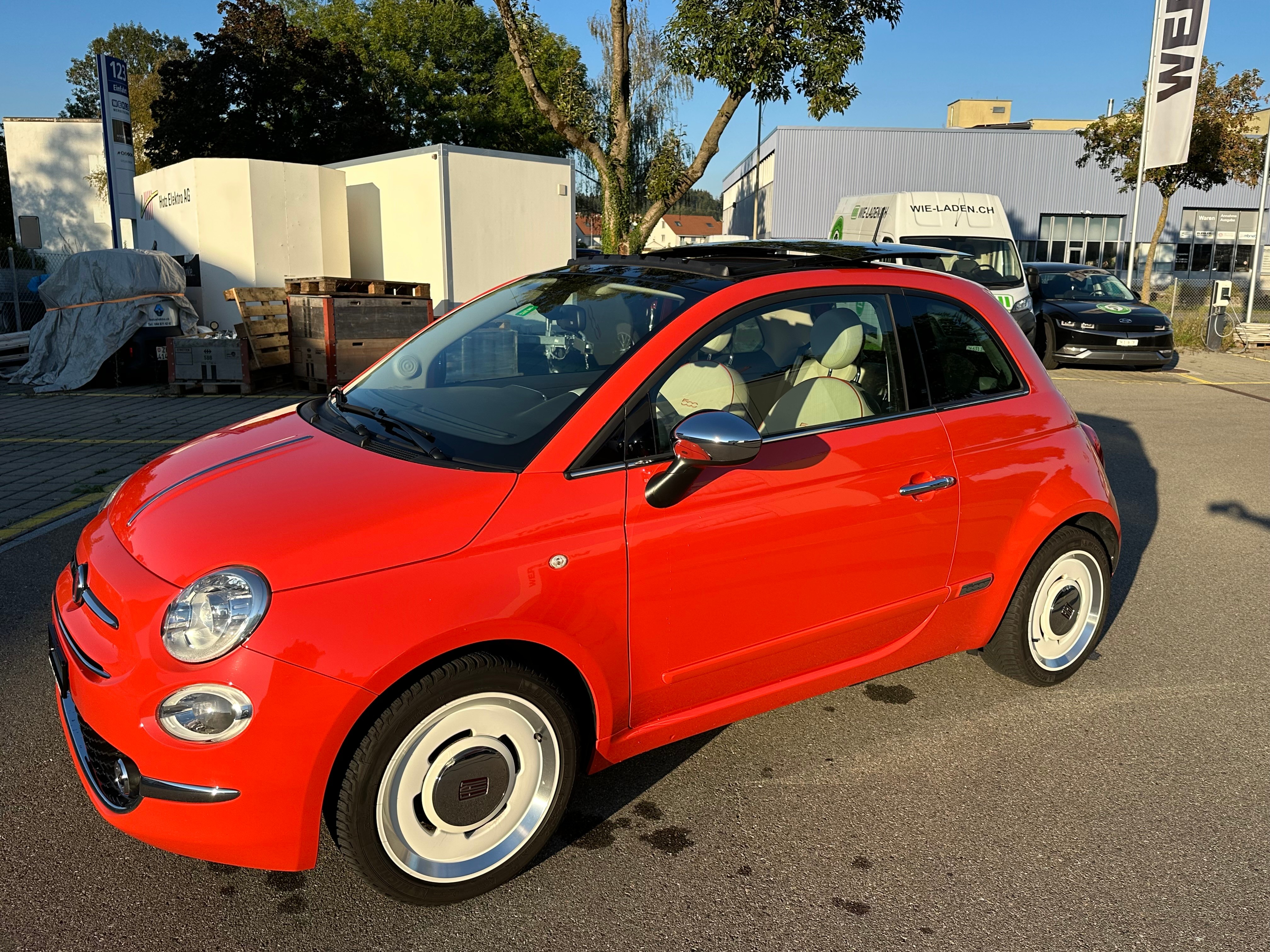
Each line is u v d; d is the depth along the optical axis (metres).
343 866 2.64
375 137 28.27
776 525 2.78
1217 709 3.67
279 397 10.91
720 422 2.40
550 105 13.91
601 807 2.96
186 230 13.89
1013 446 3.39
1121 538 5.94
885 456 3.03
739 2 12.62
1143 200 36.25
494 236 13.74
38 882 2.53
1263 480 7.50
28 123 31.41
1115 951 2.36
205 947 2.31
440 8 33.41
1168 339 13.97
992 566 3.41
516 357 2.99
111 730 2.19
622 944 2.36
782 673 3.00
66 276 11.74
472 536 2.32
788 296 2.96
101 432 8.69
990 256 13.62
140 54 59.53
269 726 2.10
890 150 35.56
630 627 2.56
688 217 98.31
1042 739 3.42
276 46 27.27
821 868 2.67
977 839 2.82
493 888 2.53
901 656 3.29
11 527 5.67
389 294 11.57
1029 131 35.62
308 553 2.21
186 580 2.21
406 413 2.92
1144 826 2.90
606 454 2.54
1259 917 2.49
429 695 2.25
